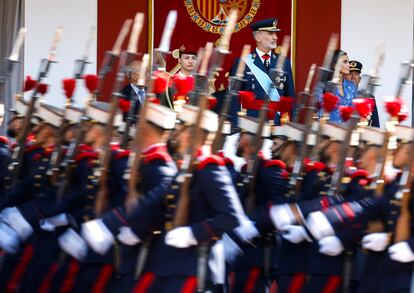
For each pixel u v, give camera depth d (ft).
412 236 54.49
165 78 55.21
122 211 54.03
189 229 51.78
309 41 113.19
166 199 53.11
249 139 66.64
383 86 112.88
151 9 112.88
